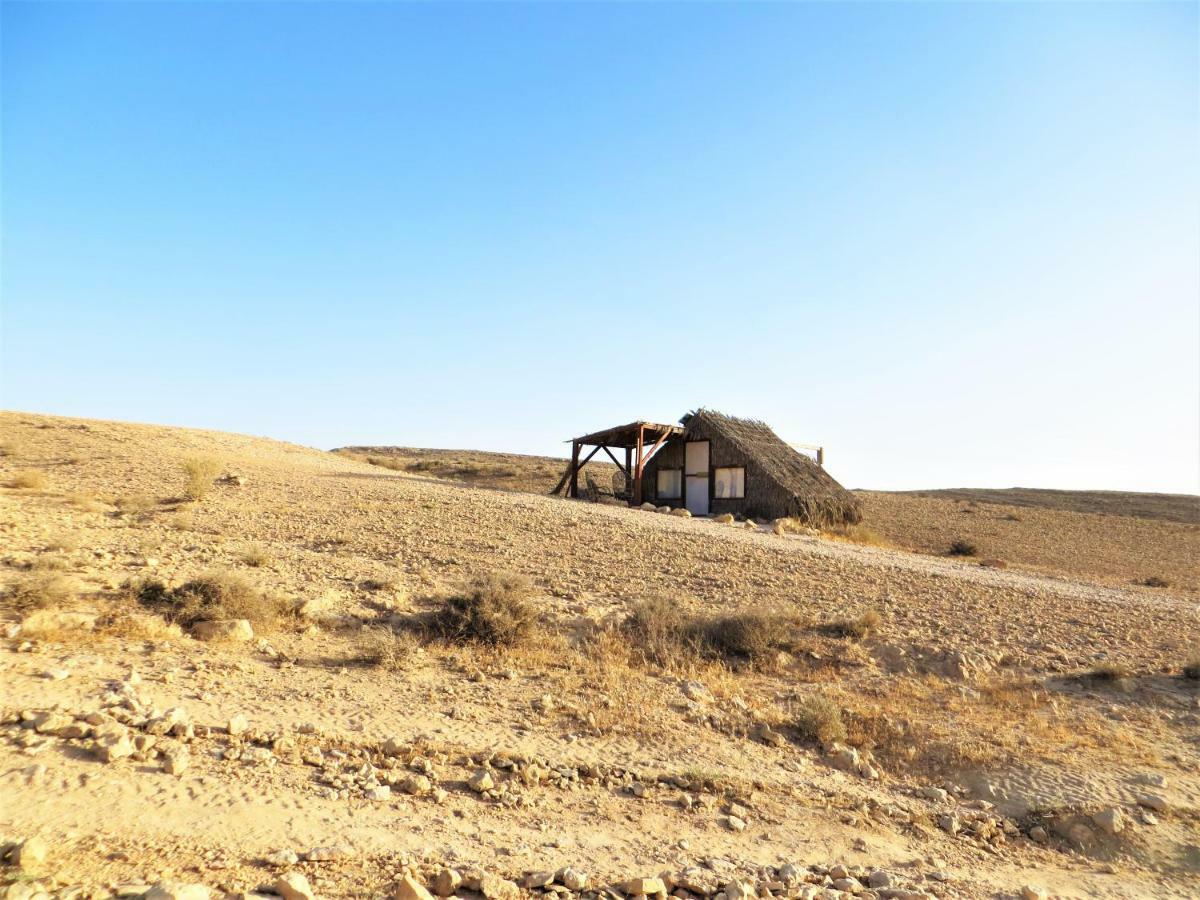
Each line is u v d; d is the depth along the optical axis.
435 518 22.86
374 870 5.82
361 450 84.06
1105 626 16.67
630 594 15.88
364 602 13.27
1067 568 35.00
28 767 6.41
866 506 55.41
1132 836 8.30
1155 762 10.08
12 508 18.25
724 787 8.45
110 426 38.12
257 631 11.33
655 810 7.81
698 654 12.67
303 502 23.86
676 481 38.28
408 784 7.43
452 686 10.36
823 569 20.12
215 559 14.87
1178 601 22.31
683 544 21.86
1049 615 17.34
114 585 12.00
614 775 8.42
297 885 5.21
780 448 38.25
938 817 8.52
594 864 6.53
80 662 9.00
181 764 6.87
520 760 8.39
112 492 22.97
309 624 11.91
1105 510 69.69
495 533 21.22
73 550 14.00
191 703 8.48
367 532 19.80
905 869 7.24
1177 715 11.75
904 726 10.70
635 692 10.87
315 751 7.79
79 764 6.64
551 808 7.53
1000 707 11.69
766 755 9.58
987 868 7.52
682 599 15.72
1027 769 9.62
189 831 5.95
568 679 11.12
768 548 22.58
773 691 11.73
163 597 11.66
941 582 19.97
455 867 6.01
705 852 7.05
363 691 9.77
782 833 7.70
